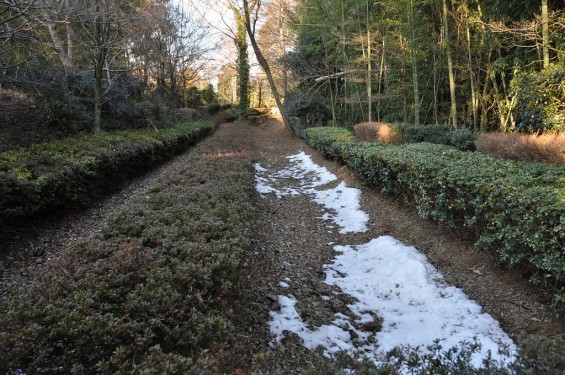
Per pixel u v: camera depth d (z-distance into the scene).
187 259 2.68
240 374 2.05
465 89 10.23
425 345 2.54
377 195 6.28
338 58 14.39
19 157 5.03
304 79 16.73
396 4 9.55
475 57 9.38
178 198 4.29
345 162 8.54
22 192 3.93
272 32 18.59
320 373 1.75
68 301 2.00
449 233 4.17
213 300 2.36
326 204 6.77
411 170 4.58
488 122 9.44
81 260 2.56
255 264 3.79
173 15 17.42
